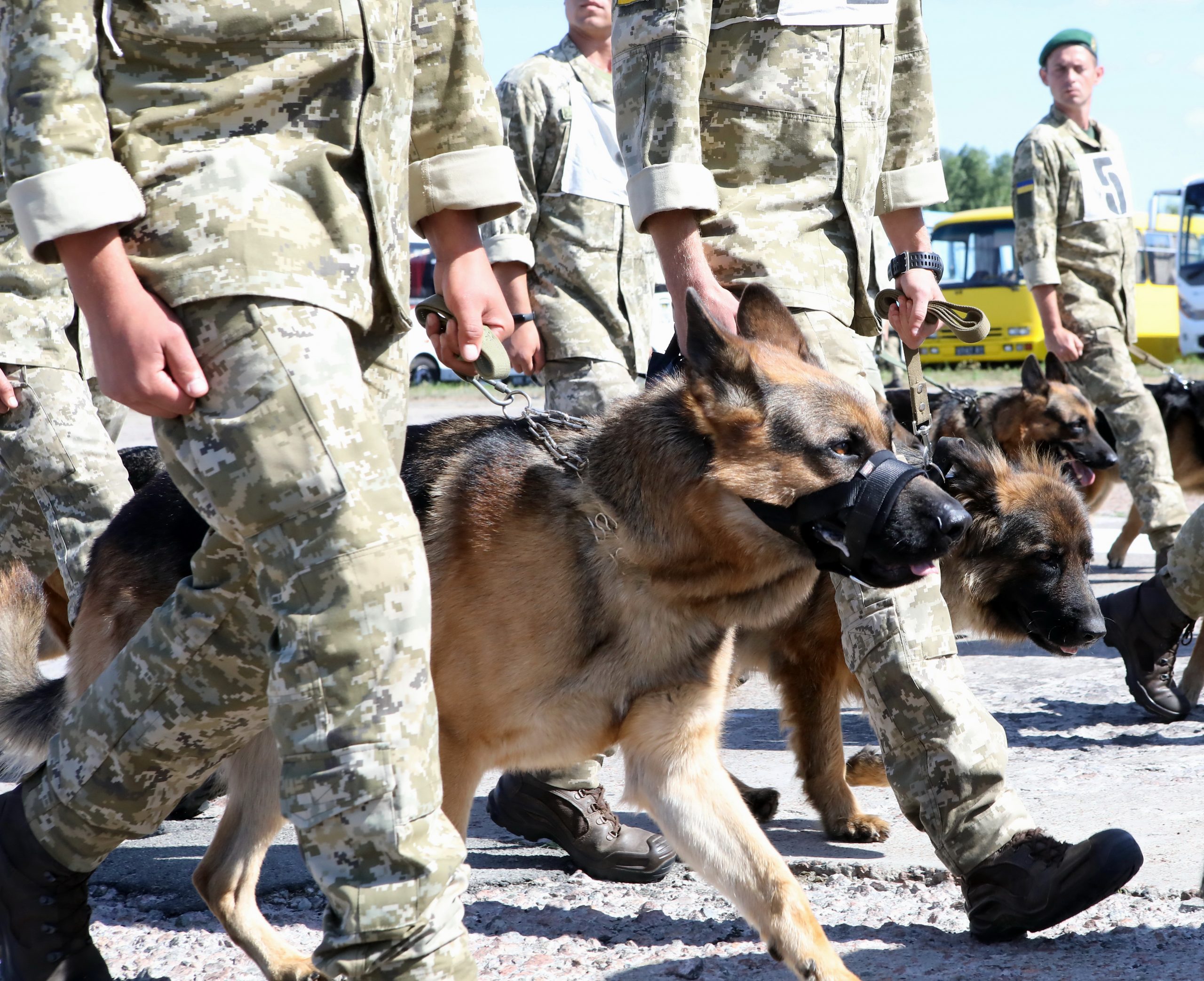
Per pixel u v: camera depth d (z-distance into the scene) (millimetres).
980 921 2736
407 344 2258
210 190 1867
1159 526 6730
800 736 3848
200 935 2918
